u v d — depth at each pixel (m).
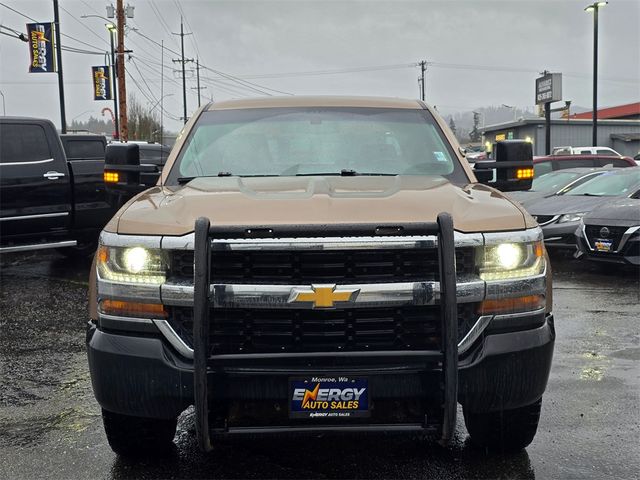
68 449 3.66
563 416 4.06
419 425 2.78
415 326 2.80
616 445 3.64
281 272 2.76
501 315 2.93
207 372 2.73
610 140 48.38
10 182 8.56
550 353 3.01
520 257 2.98
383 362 2.75
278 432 2.76
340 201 3.01
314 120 4.36
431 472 3.33
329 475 3.31
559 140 47.94
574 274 9.31
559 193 11.46
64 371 5.11
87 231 9.57
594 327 6.27
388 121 4.40
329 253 2.75
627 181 10.84
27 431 3.93
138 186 4.16
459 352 2.87
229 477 3.30
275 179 3.68
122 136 31.33
